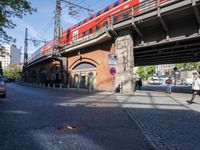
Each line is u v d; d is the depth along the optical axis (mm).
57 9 38375
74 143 5430
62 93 23531
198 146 5273
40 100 15641
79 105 12805
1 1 13844
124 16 23109
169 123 7863
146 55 30484
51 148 5039
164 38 20688
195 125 7547
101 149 5008
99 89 29469
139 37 23359
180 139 5855
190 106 12570
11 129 6789
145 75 93188
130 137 6020
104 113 9969
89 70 33000
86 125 7434
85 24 32219
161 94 21531
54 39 38969
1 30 16531
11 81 98938
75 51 36594
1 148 5008
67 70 39500
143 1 20672
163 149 5047
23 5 14617
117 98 17391
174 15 18609
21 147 5094
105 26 25406
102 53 28984
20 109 11008
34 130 6691
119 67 23969
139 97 18250
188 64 66812
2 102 14219
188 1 16609
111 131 6660
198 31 17875
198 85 13773
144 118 8758
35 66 65438
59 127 7113
